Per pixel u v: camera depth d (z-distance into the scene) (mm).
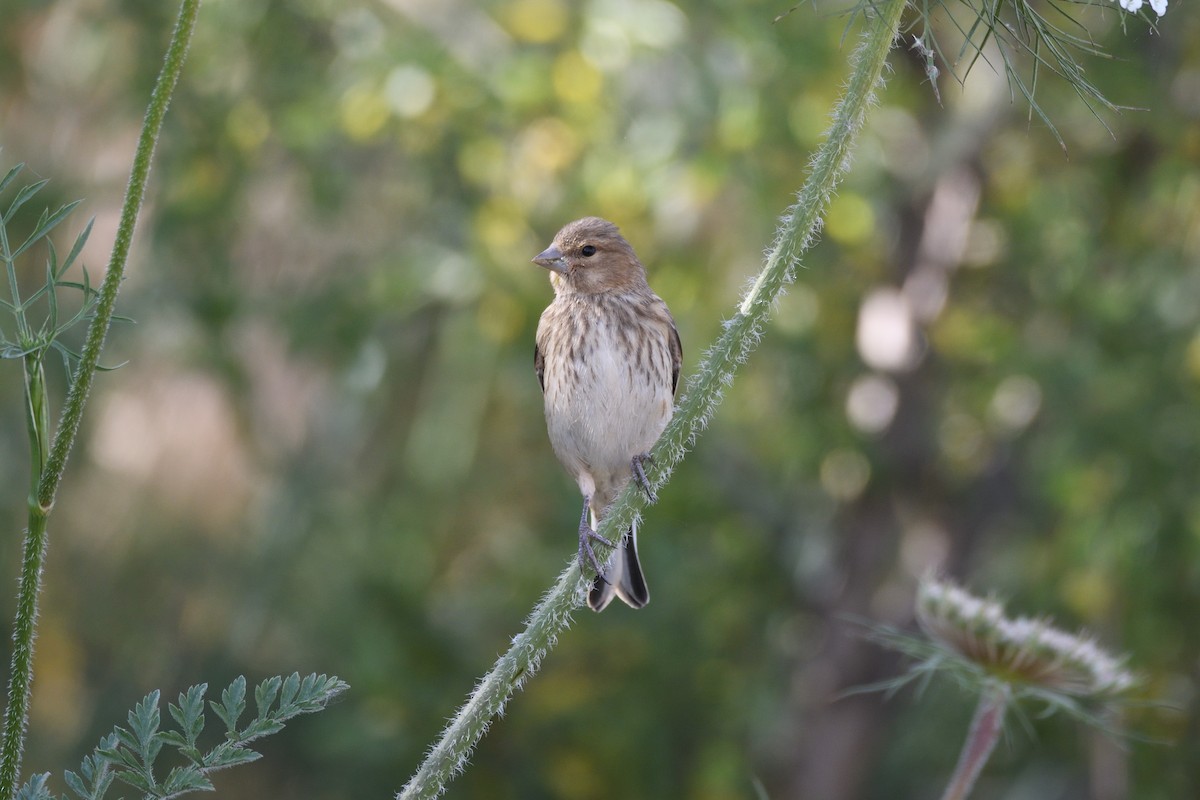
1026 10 4402
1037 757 13594
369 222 13305
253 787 13102
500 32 12305
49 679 12594
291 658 13258
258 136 12172
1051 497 11922
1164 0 4324
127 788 11359
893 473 13203
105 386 12273
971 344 12781
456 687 12828
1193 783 12227
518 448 13781
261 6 12055
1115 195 12797
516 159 11867
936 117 13094
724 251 12969
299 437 13531
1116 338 12109
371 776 12992
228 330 12203
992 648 5633
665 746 12945
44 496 3697
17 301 3740
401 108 11516
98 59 12625
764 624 13781
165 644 13039
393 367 13664
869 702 13531
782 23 11188
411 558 13445
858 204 11938
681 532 13352
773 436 13641
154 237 11859
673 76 12211
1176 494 11867
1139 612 12172
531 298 11969
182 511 12867
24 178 11992
